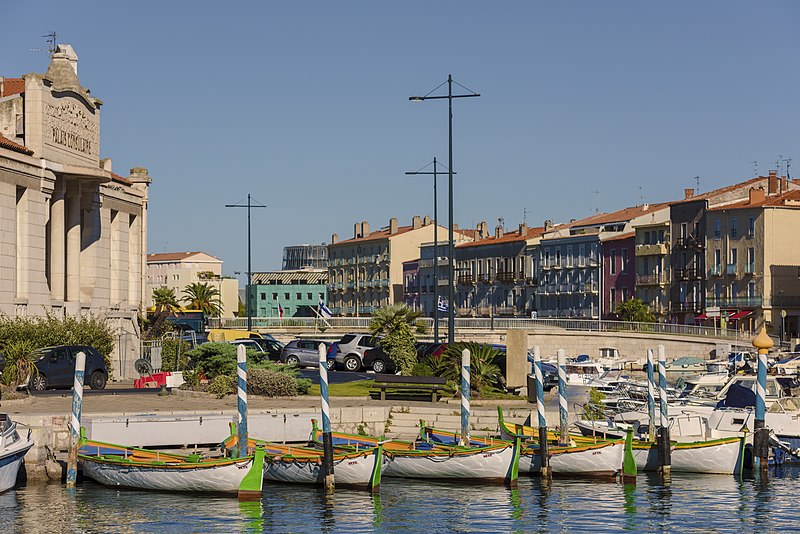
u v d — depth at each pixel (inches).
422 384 2180.1
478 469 1679.4
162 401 2032.5
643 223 5890.8
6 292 2536.9
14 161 2559.1
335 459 1605.6
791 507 1549.0
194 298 7396.7
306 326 4626.0
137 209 3351.4
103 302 3053.6
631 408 2117.4
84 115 2942.9
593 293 6087.6
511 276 6653.5
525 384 2310.5
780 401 2112.5
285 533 1365.7
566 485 1688.0
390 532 1380.4
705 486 1700.3
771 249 5088.6
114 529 1363.2
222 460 1537.9
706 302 5354.3
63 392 2193.7
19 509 1456.7
